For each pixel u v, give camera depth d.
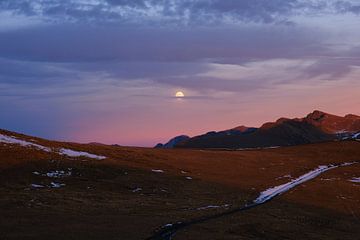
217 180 88.75
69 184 67.81
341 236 53.62
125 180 75.69
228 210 58.84
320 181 100.94
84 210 50.41
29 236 35.47
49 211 47.69
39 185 64.50
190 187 77.12
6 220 40.94
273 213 61.03
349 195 88.06
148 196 66.19
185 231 42.59
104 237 37.31
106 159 92.50
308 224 57.62
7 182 63.09
